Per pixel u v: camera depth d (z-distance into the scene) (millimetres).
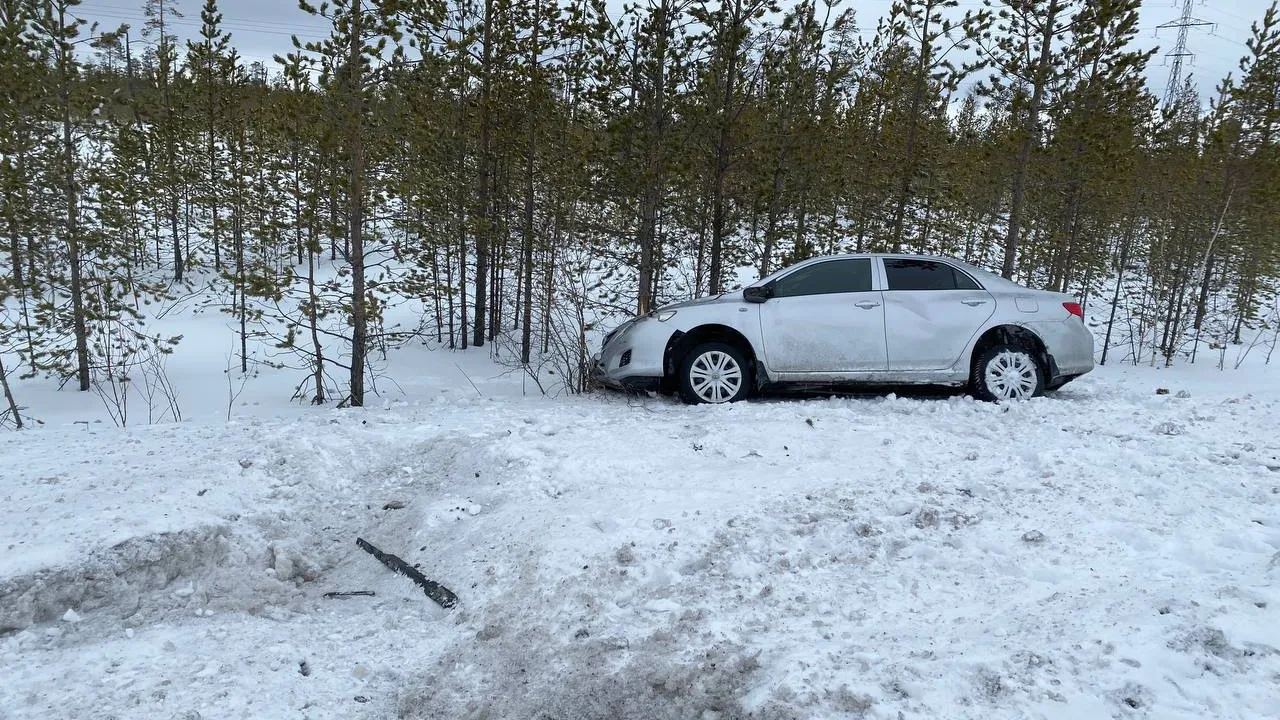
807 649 2973
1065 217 17797
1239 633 2615
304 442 5672
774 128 12250
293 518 4793
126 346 14555
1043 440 5613
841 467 5113
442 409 7551
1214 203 18375
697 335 8156
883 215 15562
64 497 4574
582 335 9672
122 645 3455
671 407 7703
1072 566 3496
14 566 3658
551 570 3799
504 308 18547
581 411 7367
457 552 4293
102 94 13945
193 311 20828
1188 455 4977
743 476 4977
